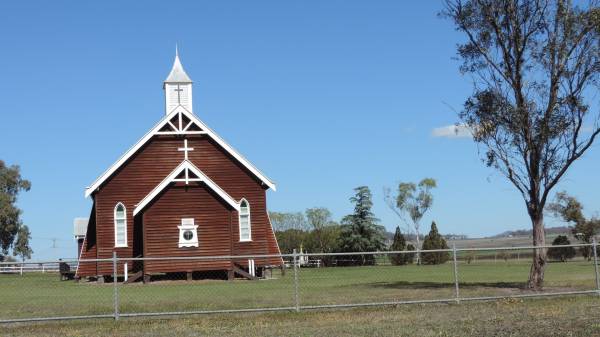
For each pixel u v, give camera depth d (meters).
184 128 41.72
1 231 94.62
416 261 69.62
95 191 40.44
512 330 14.91
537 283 24.38
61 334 16.22
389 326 16.11
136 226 40.31
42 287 33.53
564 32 23.67
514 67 24.42
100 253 39.84
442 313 18.31
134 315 18.14
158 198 38.22
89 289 31.17
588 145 23.61
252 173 42.03
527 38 24.05
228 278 38.34
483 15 24.48
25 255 95.44
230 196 41.22
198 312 18.30
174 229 38.16
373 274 40.03
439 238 69.94
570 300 20.56
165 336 15.60
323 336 14.95
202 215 38.56
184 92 46.44
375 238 72.56
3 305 22.09
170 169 41.38
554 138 23.83
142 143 40.94
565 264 52.41
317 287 28.56
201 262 38.25
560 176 24.08
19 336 15.99
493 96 24.44
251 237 41.34
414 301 20.12
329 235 92.25
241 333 15.77
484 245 119.50
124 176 40.78
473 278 34.41
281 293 25.61
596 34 23.25
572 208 77.06
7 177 96.69
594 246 22.16
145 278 37.41
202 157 41.78
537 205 24.45
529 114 24.09
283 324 17.19
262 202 41.97
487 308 19.16
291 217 96.00
